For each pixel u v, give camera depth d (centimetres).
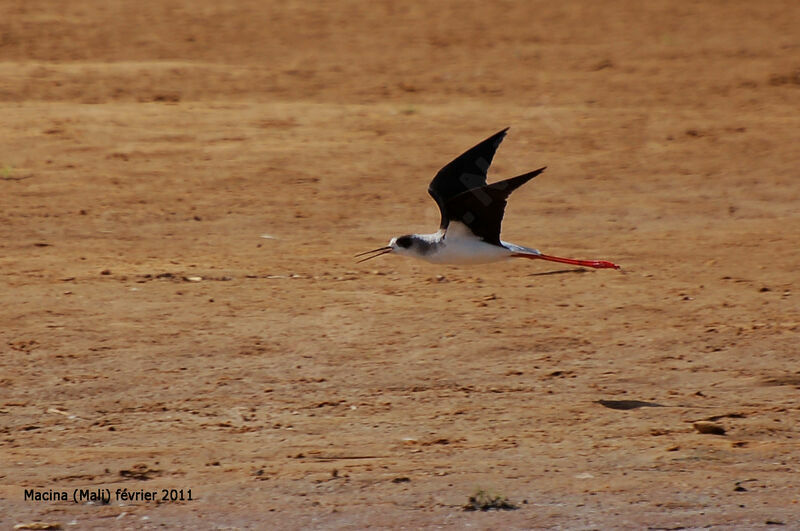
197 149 2447
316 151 2467
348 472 1075
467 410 1230
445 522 989
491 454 1121
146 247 1838
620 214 2127
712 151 2581
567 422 1203
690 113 2933
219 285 1631
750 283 1691
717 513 1016
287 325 1466
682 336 1456
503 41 3825
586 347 1418
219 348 1386
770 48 3750
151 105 2819
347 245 1875
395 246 1245
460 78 3288
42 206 2042
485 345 1413
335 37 3797
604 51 3697
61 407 1223
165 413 1212
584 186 2319
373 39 3791
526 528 983
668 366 1364
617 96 3112
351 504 1015
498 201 1196
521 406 1243
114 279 1645
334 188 2225
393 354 1380
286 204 2116
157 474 1070
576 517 1002
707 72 3419
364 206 2119
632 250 1878
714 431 1179
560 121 2800
